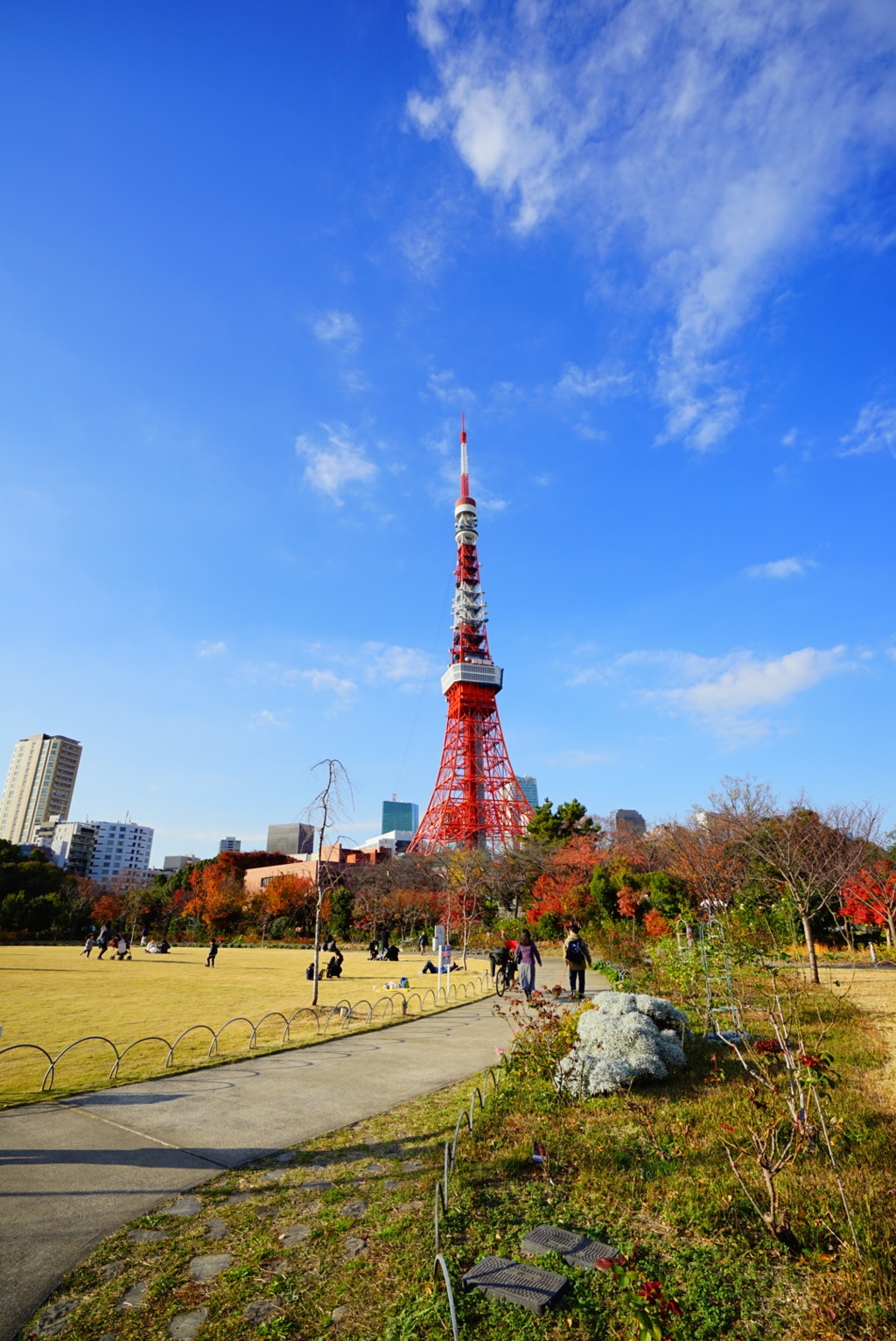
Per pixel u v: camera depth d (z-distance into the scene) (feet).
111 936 223.71
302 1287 18.04
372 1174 25.17
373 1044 48.70
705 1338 15.92
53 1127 30.35
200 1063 42.24
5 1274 18.61
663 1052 37.68
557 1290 17.31
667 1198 22.67
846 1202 20.94
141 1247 20.08
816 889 95.04
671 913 109.70
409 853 297.33
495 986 77.66
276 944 211.41
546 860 200.23
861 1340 15.69
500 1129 29.55
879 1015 49.44
